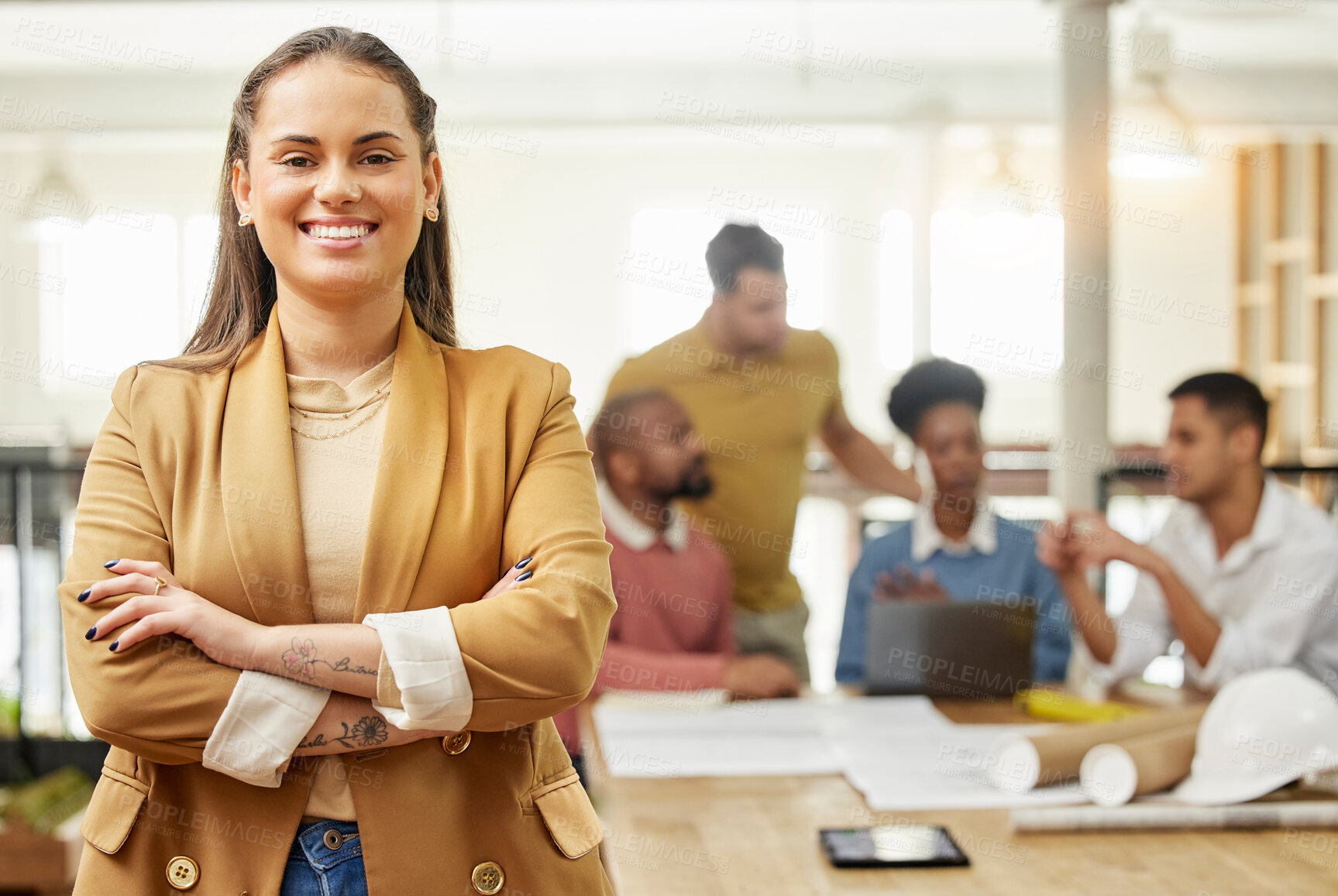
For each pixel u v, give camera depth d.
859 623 2.44
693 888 1.19
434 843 0.86
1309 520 2.27
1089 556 2.17
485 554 0.92
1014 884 1.19
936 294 7.29
